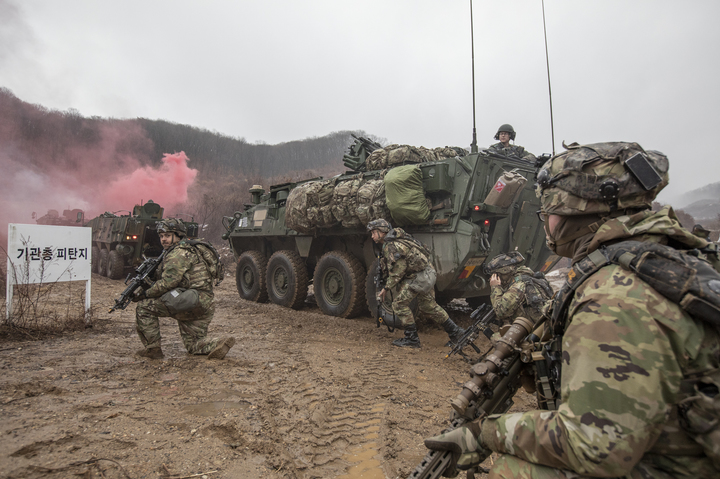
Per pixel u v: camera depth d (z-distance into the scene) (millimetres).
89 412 2863
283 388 3617
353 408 3332
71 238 5570
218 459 2369
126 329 5711
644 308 966
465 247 5582
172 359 4293
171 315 4328
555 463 1054
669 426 980
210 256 4531
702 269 953
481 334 6031
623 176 1130
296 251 8812
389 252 5203
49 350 4406
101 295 8953
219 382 3660
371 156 7148
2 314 5695
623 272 1042
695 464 976
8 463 2158
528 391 1576
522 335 1456
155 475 2160
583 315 1043
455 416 1403
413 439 2836
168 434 2625
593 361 980
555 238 1304
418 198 5836
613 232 1124
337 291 7516
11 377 3457
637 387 923
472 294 6758
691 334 947
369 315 7672
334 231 7453
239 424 2809
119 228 12617
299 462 2434
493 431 1212
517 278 4168
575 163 1191
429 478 1307
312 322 6918
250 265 9695
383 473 2381
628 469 933
